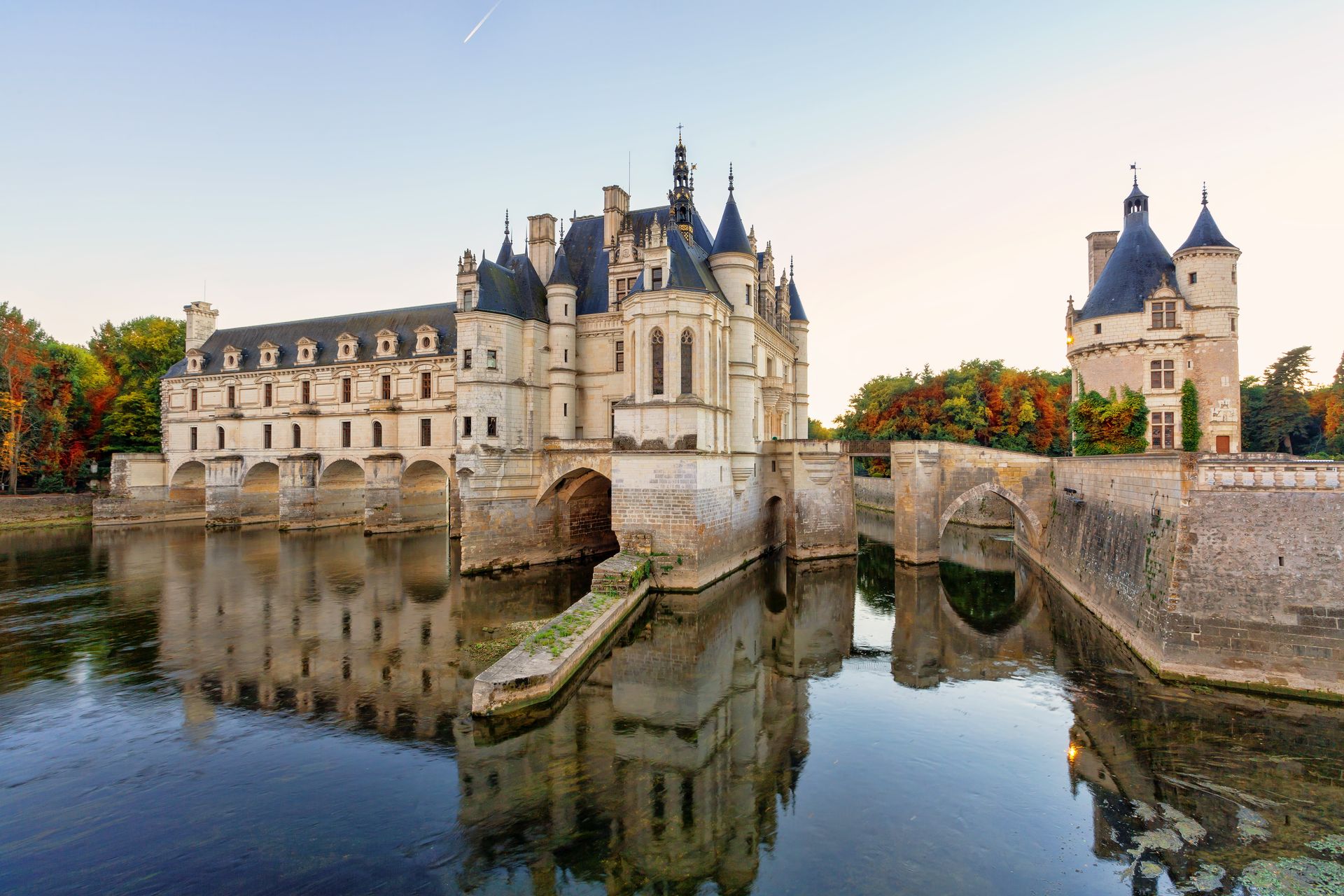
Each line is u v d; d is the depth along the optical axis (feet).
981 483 136.26
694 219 157.48
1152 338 127.85
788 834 43.45
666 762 54.34
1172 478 70.54
